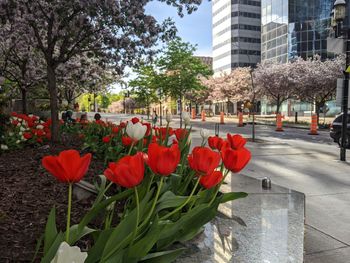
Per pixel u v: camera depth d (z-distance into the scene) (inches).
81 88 1075.9
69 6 395.2
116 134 267.9
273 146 645.3
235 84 2508.6
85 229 70.6
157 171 67.5
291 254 95.0
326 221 212.1
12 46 627.8
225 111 3558.1
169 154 65.9
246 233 111.3
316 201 257.3
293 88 1502.2
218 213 134.4
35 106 1024.9
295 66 1530.5
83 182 158.9
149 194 74.1
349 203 251.4
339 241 180.4
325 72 1355.8
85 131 393.1
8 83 879.1
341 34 444.1
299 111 2593.5
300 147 628.4
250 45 3730.3
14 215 126.9
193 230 85.0
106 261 60.4
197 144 639.8
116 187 154.2
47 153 302.8
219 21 4028.1
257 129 1209.4
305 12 2578.7
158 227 69.1
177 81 1237.7
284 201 155.0
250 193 169.8
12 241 102.1
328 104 2226.9
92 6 391.9
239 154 81.6
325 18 2465.6
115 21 432.8
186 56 1220.5
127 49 481.7
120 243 61.8
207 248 98.0
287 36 2709.2
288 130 1160.8
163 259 69.5
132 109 3474.4
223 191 168.7
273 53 2942.9
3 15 410.3
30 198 151.8
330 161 460.4
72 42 469.4
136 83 1318.9
